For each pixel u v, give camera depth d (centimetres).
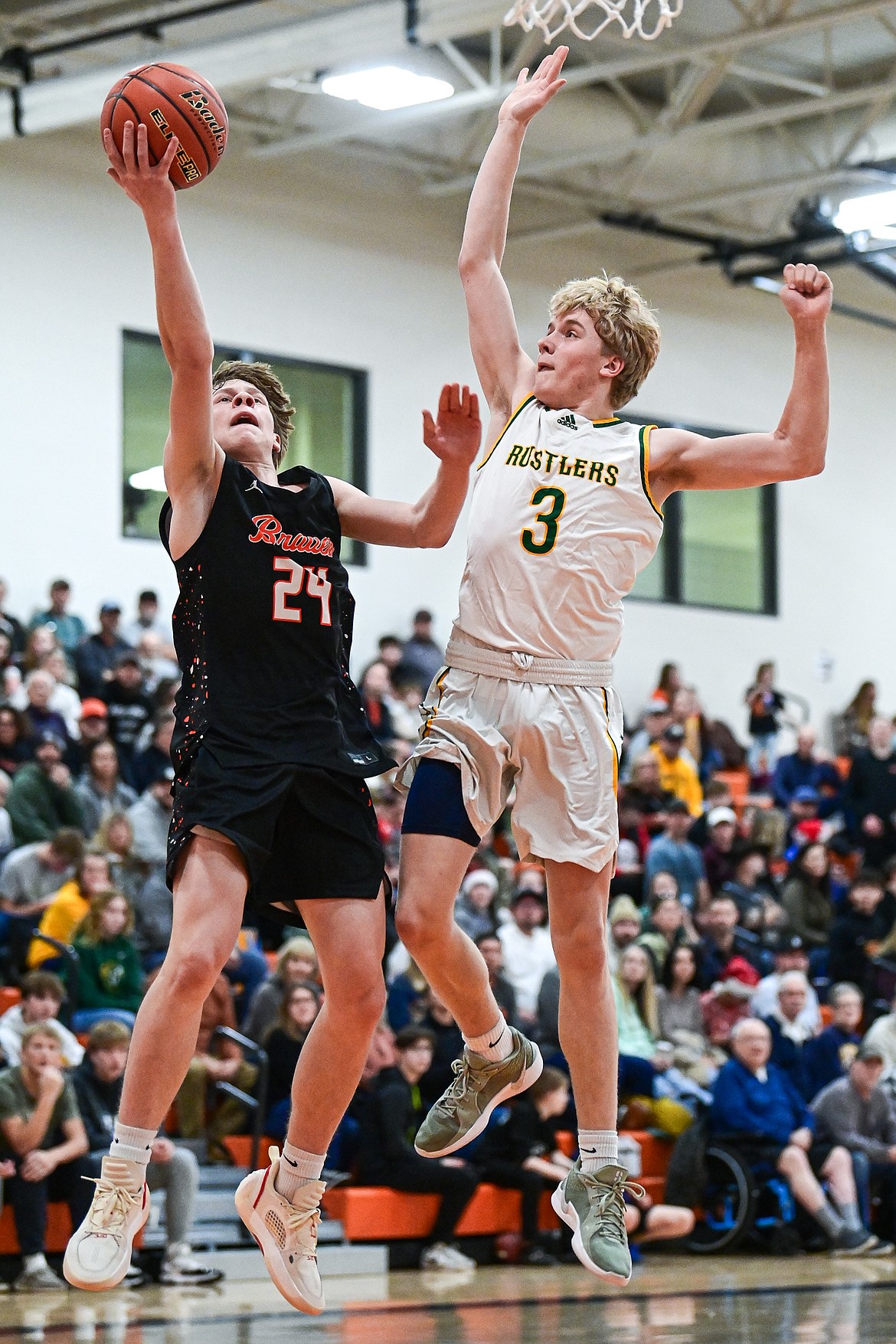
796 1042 1466
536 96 565
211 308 2014
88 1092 1145
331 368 2119
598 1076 522
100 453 1920
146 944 1377
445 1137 547
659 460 518
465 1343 795
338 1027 480
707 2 1878
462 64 1773
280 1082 1255
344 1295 1067
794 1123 1385
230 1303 1011
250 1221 494
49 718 1575
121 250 1953
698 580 2436
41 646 1680
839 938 1656
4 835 1412
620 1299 1034
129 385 1961
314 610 488
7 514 1847
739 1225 1335
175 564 489
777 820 1958
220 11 1673
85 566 1898
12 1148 1093
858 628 2589
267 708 476
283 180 2077
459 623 524
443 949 508
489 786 511
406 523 523
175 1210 1130
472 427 518
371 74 1686
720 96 2208
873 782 1938
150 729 1592
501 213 563
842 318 2589
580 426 522
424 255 2206
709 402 2438
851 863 1934
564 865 516
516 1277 1198
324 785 477
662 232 2250
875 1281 1148
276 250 2072
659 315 2389
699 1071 1443
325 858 475
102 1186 452
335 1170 1277
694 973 1486
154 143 461
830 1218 1345
